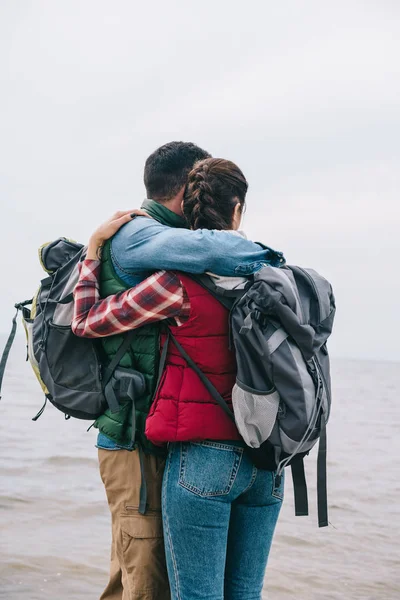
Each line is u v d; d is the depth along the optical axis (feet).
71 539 19.08
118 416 7.08
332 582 17.02
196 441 6.62
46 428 45.47
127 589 7.23
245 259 6.68
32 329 7.55
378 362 598.75
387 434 54.29
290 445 6.37
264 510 7.06
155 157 7.73
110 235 7.17
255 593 7.18
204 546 6.59
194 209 7.23
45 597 14.56
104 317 6.77
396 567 18.38
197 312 6.63
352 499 27.37
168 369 6.79
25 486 25.75
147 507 7.11
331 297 6.89
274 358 6.24
